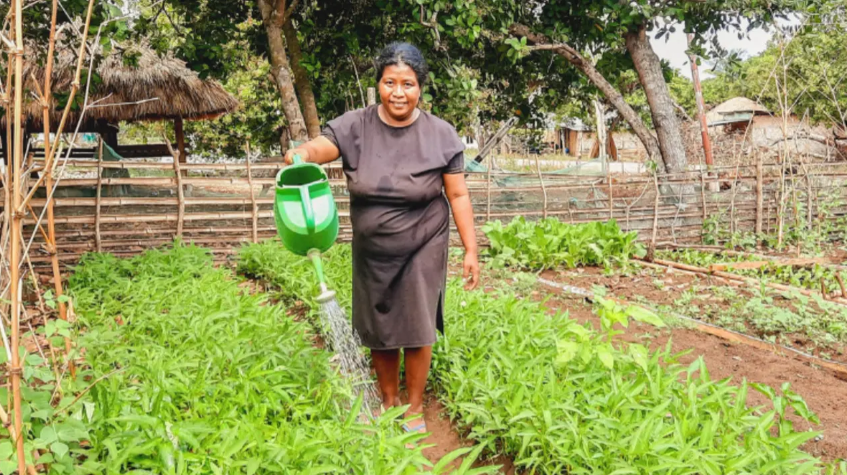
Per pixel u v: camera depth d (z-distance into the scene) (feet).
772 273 22.91
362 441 8.38
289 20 32.60
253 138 48.78
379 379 10.48
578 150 128.67
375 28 33.83
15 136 6.04
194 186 23.99
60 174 7.75
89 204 21.62
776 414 10.97
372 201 9.46
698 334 15.58
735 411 9.24
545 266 23.09
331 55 34.71
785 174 29.53
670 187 28.86
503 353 10.98
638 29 33.76
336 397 9.99
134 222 22.40
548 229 24.67
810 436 8.52
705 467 7.78
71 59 33.30
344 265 19.38
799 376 12.92
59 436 6.84
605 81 34.40
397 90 9.10
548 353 11.06
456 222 9.96
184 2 31.94
